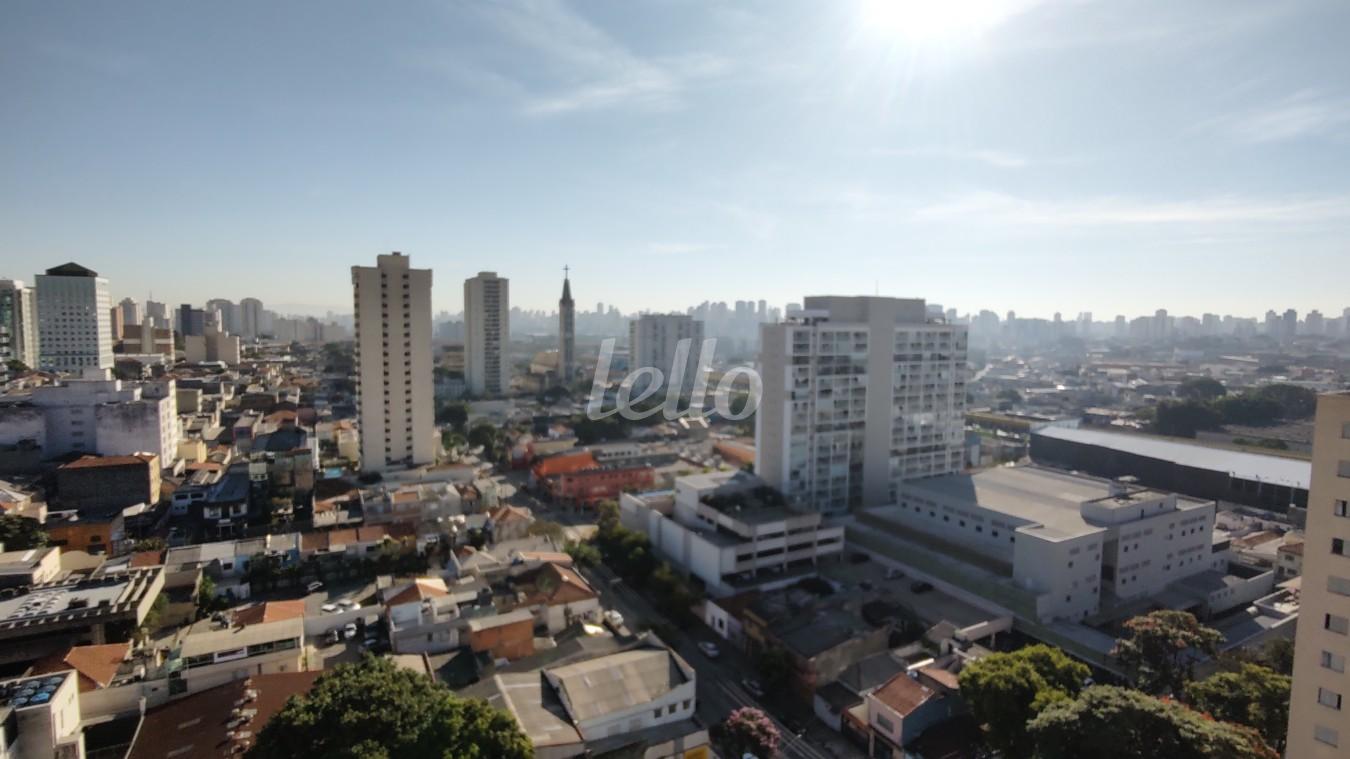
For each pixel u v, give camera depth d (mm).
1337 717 43469
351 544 100750
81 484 114938
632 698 62250
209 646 61125
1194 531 101375
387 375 151750
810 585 97688
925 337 132500
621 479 151750
